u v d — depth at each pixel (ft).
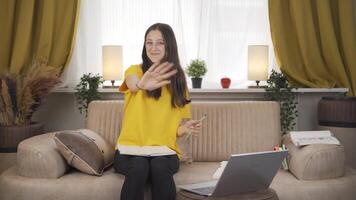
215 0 10.69
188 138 8.16
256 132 8.57
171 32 7.47
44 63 9.95
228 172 5.05
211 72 10.84
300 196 6.69
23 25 10.27
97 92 10.32
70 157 6.98
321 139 7.52
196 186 5.96
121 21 10.84
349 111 9.49
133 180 6.15
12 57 10.25
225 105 8.75
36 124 9.54
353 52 10.59
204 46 10.75
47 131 10.95
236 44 10.89
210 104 8.77
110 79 10.20
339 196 6.81
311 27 10.52
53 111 10.92
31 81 9.29
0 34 10.35
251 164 5.21
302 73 10.73
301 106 11.03
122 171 6.75
